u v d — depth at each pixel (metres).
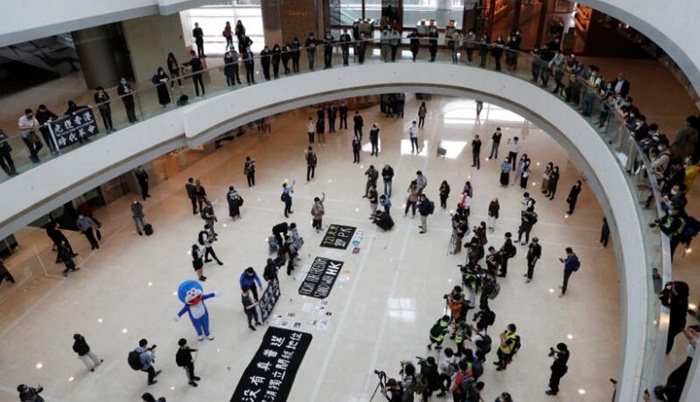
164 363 11.81
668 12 9.43
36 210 12.22
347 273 14.43
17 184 11.61
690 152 10.45
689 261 8.24
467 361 10.12
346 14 22.27
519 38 17.05
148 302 13.67
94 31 16.53
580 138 13.61
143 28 17.47
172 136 15.39
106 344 12.40
